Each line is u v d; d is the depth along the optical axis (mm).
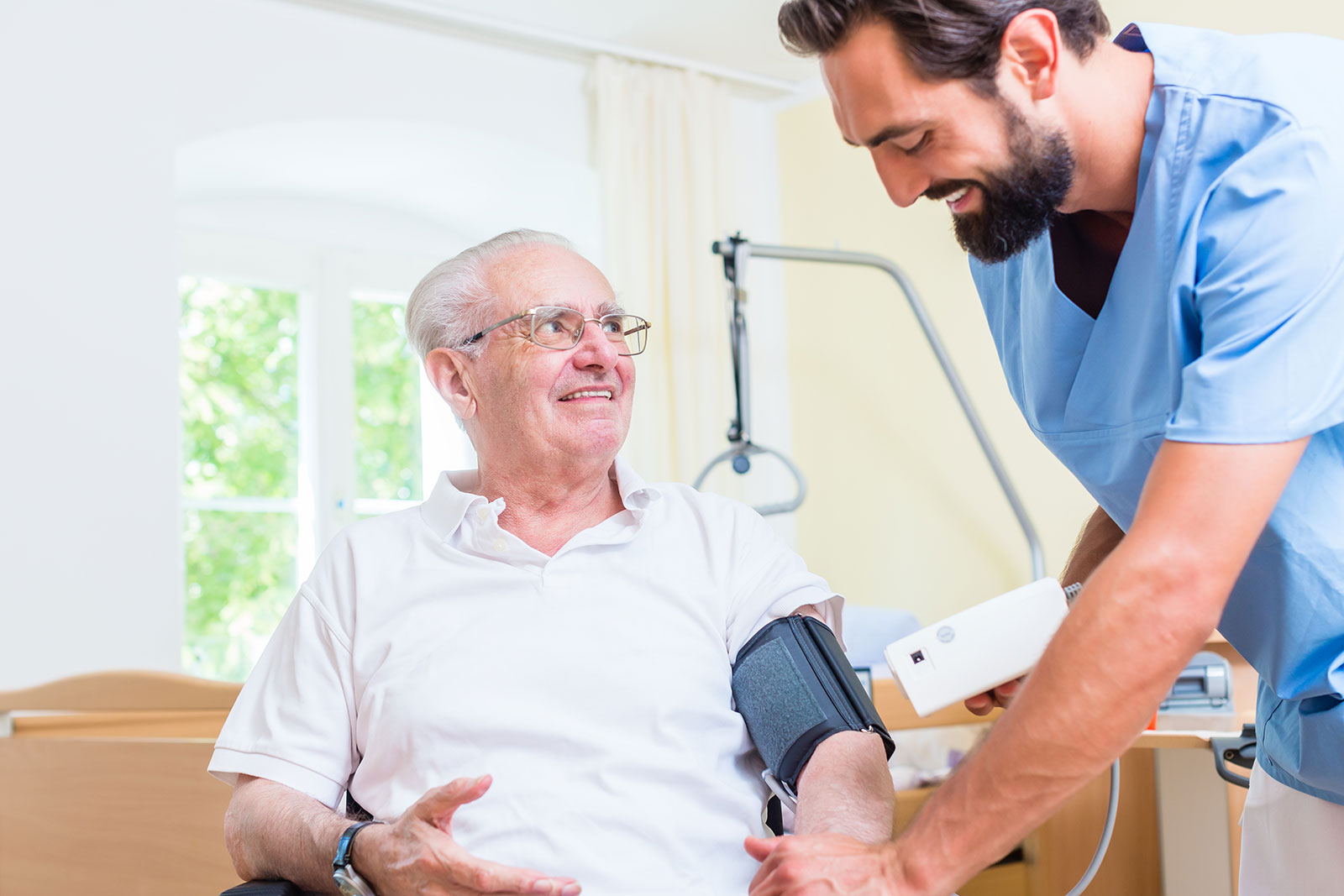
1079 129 907
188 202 3539
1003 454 3188
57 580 2652
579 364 1286
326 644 1237
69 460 2686
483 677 1174
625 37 3422
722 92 3670
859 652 2574
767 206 3842
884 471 3490
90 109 2779
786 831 1170
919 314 2928
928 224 3393
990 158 877
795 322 3775
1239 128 879
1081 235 1074
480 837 1109
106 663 2695
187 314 3584
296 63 3066
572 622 1203
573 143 3516
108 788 1647
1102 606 781
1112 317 1014
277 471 3725
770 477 3721
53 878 1674
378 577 1249
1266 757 1094
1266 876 1109
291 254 3727
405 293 3936
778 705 1163
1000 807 793
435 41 3279
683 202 3566
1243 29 2656
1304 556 915
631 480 1300
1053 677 784
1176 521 786
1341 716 941
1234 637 1026
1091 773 782
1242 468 787
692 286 3561
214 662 3613
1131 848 2020
